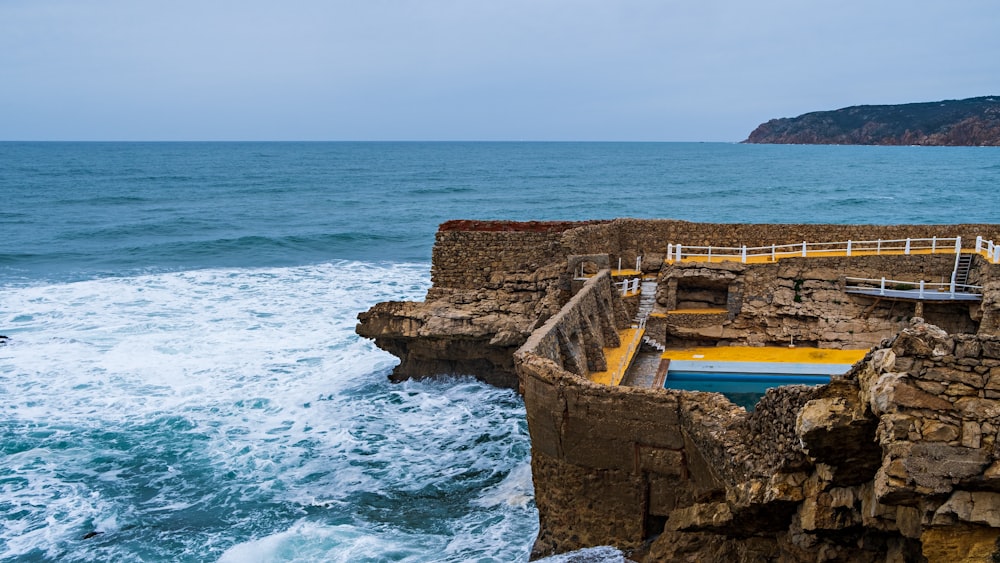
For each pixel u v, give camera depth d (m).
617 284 32.66
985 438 10.46
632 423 17.31
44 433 27.53
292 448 26.42
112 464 25.42
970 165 195.12
